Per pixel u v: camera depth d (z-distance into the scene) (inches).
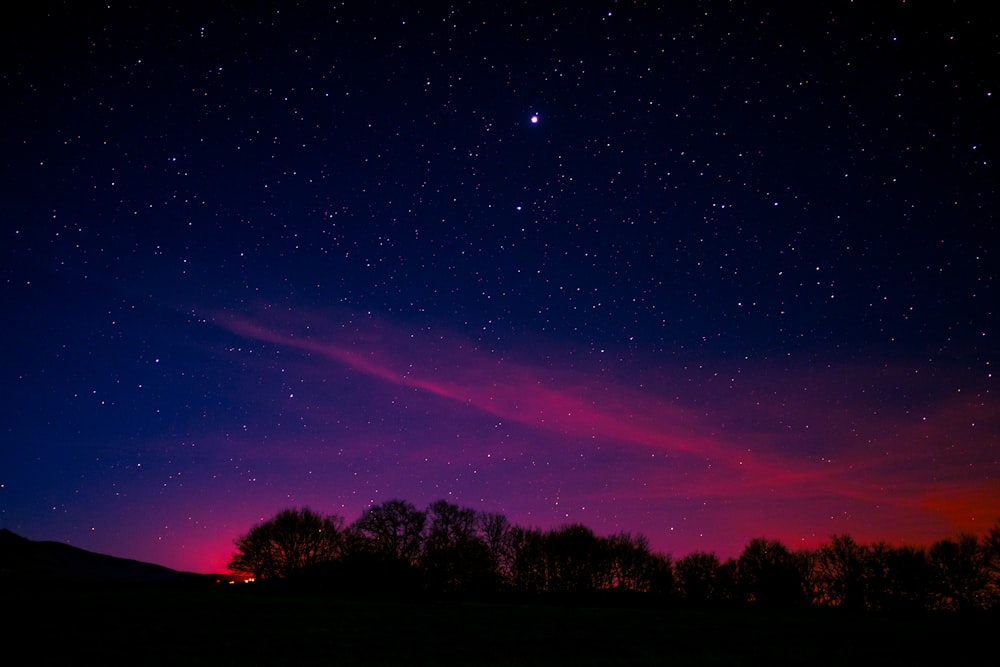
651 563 2810.0
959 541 2324.1
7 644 778.2
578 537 2837.1
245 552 2274.9
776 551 2632.9
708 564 2728.8
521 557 2792.8
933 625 1476.4
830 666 834.8
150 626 957.8
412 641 933.2
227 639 869.8
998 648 1036.5
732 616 1706.4
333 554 2267.5
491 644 943.0
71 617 1011.3
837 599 2452.0
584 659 844.0
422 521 2297.0
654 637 1100.5
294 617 1156.5
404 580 2058.3
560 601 2193.7
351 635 960.9
